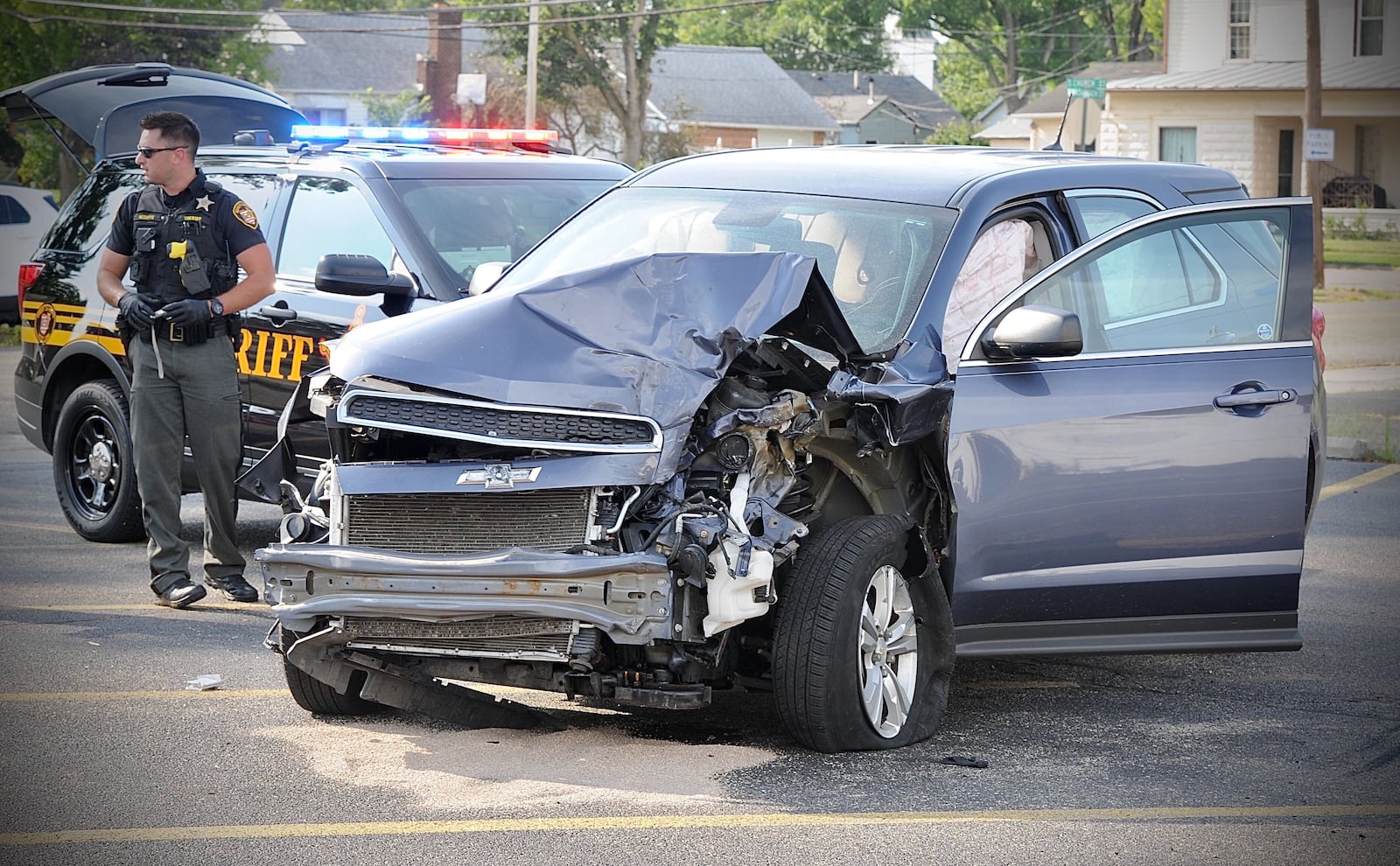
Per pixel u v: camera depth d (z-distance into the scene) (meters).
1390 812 6.78
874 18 123.25
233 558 10.48
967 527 7.58
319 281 9.76
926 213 8.07
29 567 11.47
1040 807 6.71
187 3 54.00
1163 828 6.48
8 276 28.73
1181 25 56.81
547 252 8.84
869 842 6.21
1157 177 9.03
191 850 6.02
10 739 7.41
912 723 7.56
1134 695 8.81
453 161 11.65
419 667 7.18
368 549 6.85
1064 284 8.03
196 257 9.95
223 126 15.62
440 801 6.59
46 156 46.19
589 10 68.69
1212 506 8.15
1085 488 7.86
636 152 71.19
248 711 7.94
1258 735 8.01
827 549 7.12
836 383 6.98
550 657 6.63
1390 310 36.28
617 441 6.63
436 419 6.79
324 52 75.75
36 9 48.81
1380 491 15.80
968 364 7.61
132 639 9.41
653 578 6.43
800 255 7.34
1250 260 8.52
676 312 7.06
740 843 6.14
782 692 7.09
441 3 72.62
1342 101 53.34
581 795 6.68
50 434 12.89
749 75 95.12
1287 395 8.29
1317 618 10.74
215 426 10.14
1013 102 109.50
